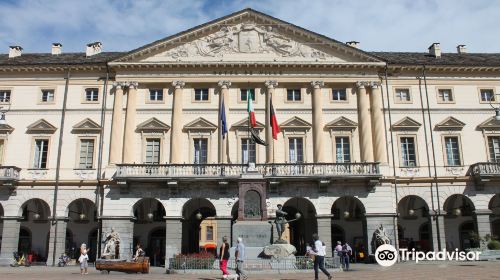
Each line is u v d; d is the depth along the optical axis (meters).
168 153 37.75
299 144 38.34
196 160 37.88
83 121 38.00
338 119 38.34
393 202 36.59
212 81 38.81
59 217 36.16
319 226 35.19
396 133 38.44
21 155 37.66
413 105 39.16
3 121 32.88
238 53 39.19
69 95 38.91
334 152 37.97
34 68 38.91
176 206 35.41
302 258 24.58
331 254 34.75
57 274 25.38
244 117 38.53
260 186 27.78
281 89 39.19
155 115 38.44
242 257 19.17
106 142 37.81
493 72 40.09
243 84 39.06
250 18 39.78
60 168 37.28
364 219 35.88
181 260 25.41
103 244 34.91
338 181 35.78
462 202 39.47
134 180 35.09
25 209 39.12
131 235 35.47
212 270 24.36
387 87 39.41
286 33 39.62
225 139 37.81
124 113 38.34
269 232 26.42
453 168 37.81
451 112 39.16
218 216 35.09
